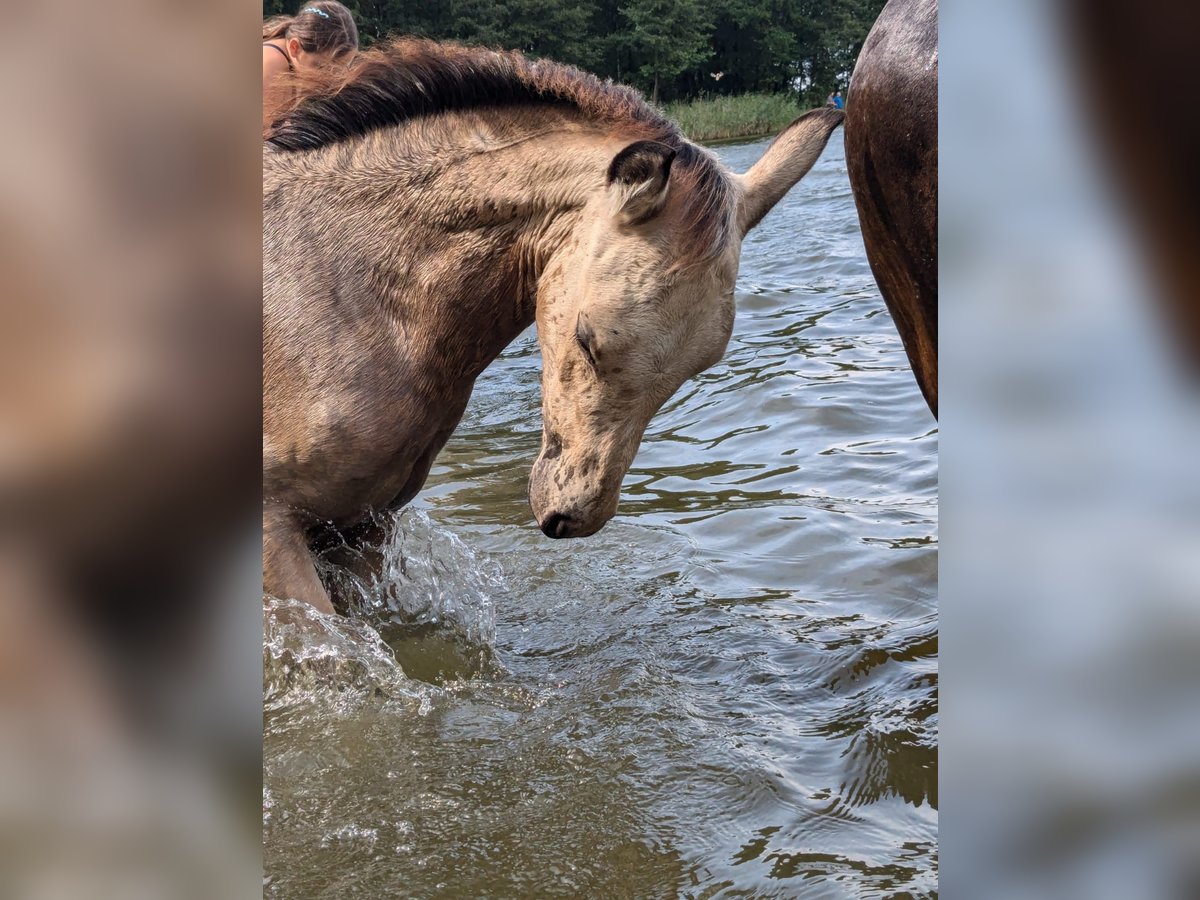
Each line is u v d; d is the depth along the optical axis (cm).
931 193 248
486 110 334
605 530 511
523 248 330
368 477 340
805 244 1371
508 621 413
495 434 711
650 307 290
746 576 452
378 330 331
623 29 6072
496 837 267
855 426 652
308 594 343
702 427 681
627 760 303
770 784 288
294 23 383
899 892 240
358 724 324
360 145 339
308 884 249
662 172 279
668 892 244
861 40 6631
